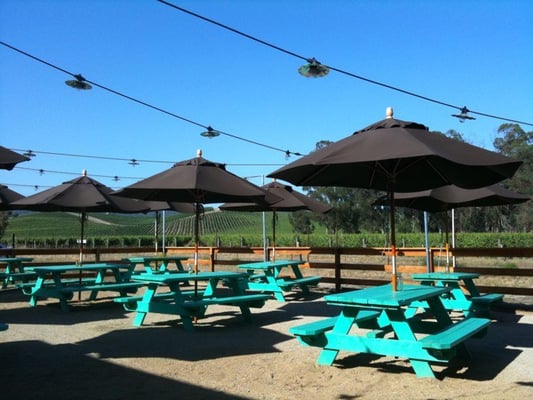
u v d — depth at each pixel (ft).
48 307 33.37
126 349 20.58
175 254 52.95
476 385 15.39
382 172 20.20
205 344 21.66
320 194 157.07
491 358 19.01
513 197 29.76
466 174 19.26
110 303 35.45
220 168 27.22
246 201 29.84
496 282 53.11
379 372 16.89
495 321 27.45
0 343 21.71
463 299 27.12
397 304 15.72
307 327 17.71
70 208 35.22
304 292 40.37
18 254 43.83
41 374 16.53
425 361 15.98
